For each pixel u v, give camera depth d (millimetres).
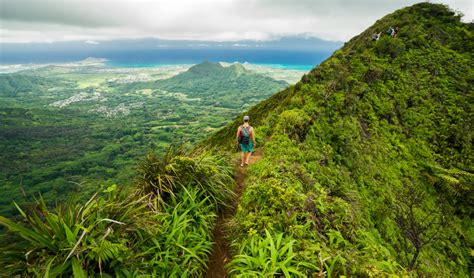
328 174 9469
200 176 5461
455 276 10531
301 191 5891
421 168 14586
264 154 9016
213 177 5691
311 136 11633
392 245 9594
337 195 7789
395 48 21812
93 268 2914
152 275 3275
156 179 4938
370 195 11320
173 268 3465
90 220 3244
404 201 11109
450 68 21547
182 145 6109
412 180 13859
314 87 16094
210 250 4531
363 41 26375
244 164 8523
